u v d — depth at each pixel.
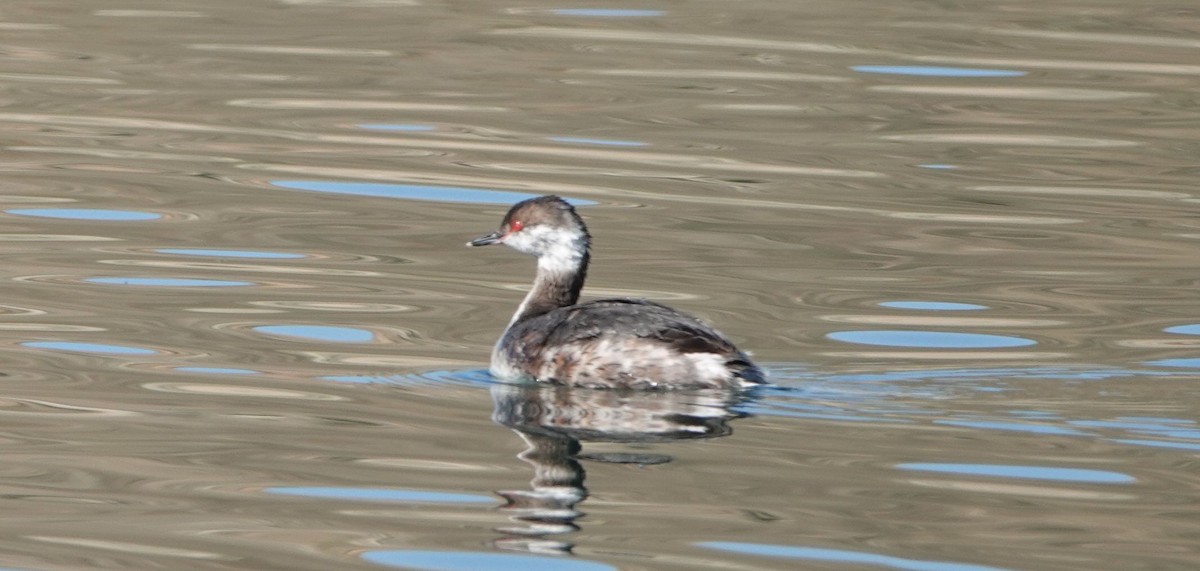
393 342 15.46
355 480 11.24
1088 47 31.02
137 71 28.33
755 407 13.11
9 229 19.41
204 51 29.84
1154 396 13.54
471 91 27.59
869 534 10.28
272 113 25.94
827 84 28.33
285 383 13.91
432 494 10.96
